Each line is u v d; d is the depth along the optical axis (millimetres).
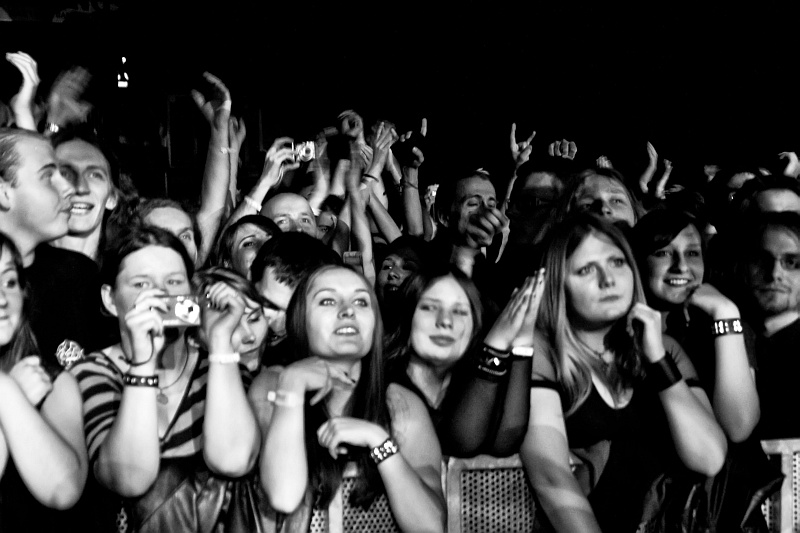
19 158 3473
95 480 2908
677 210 3717
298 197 4789
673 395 3209
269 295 3619
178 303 2879
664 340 3428
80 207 3965
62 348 3469
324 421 3055
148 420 2820
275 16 7320
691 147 7625
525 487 3178
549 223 4422
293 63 7469
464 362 3229
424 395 3238
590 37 7680
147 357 2836
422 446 3061
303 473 2893
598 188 4324
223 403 2879
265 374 3170
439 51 7695
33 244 3535
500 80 7754
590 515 3066
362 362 3098
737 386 3400
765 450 3492
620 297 3238
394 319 3465
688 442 3182
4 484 2861
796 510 3518
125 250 3125
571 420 3225
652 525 3236
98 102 6617
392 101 7703
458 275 3287
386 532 3041
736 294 3852
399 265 4184
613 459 3219
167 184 6695
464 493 3152
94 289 3541
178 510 2906
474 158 7742
